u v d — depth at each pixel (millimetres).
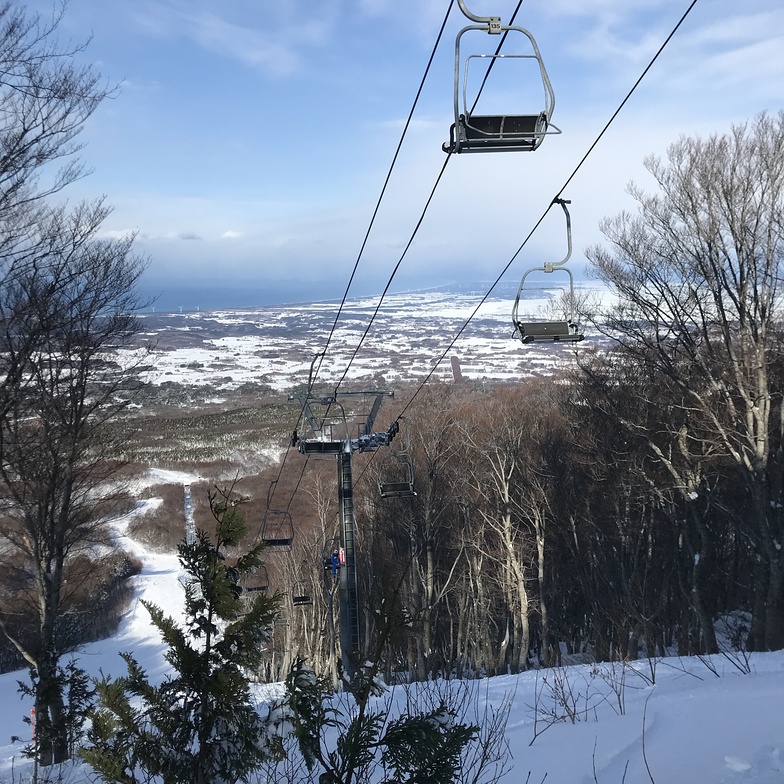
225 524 4168
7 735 19969
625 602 23781
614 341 20609
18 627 24766
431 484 27078
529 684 9844
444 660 27594
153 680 22625
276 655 27469
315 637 26156
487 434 30828
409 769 3635
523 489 27562
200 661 3916
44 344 11922
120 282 14125
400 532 29750
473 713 7930
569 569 28422
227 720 3799
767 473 19016
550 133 4523
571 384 28453
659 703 7141
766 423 16656
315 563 27547
